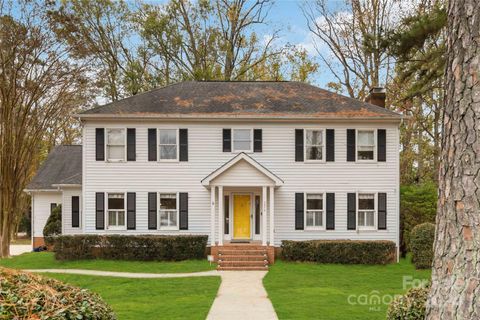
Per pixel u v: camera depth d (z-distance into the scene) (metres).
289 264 21.27
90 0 33.94
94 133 23.23
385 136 23.56
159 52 36.41
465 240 4.01
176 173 23.34
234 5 37.06
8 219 24.38
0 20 23.83
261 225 23.47
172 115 23.03
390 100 35.44
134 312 11.76
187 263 21.14
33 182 29.62
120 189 23.20
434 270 4.32
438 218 4.34
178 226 23.22
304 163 23.47
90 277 17.69
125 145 23.28
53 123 39.53
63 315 5.14
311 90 26.02
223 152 23.39
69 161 31.19
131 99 24.53
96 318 5.84
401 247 24.02
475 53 4.08
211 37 36.66
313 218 23.48
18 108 24.88
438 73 17.56
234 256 20.50
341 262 21.55
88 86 32.09
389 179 23.47
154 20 35.12
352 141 23.52
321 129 23.55
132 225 23.16
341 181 23.47
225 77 37.19
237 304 12.79
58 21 25.00
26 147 25.69
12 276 5.97
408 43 17.03
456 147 4.16
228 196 23.66
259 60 38.25
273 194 22.09
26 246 34.38
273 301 13.19
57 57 25.45
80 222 26.83
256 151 23.44
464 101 4.12
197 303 12.90
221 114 23.11
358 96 36.91
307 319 10.85
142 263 21.14
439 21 16.25
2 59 24.06
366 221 23.52
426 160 36.28
